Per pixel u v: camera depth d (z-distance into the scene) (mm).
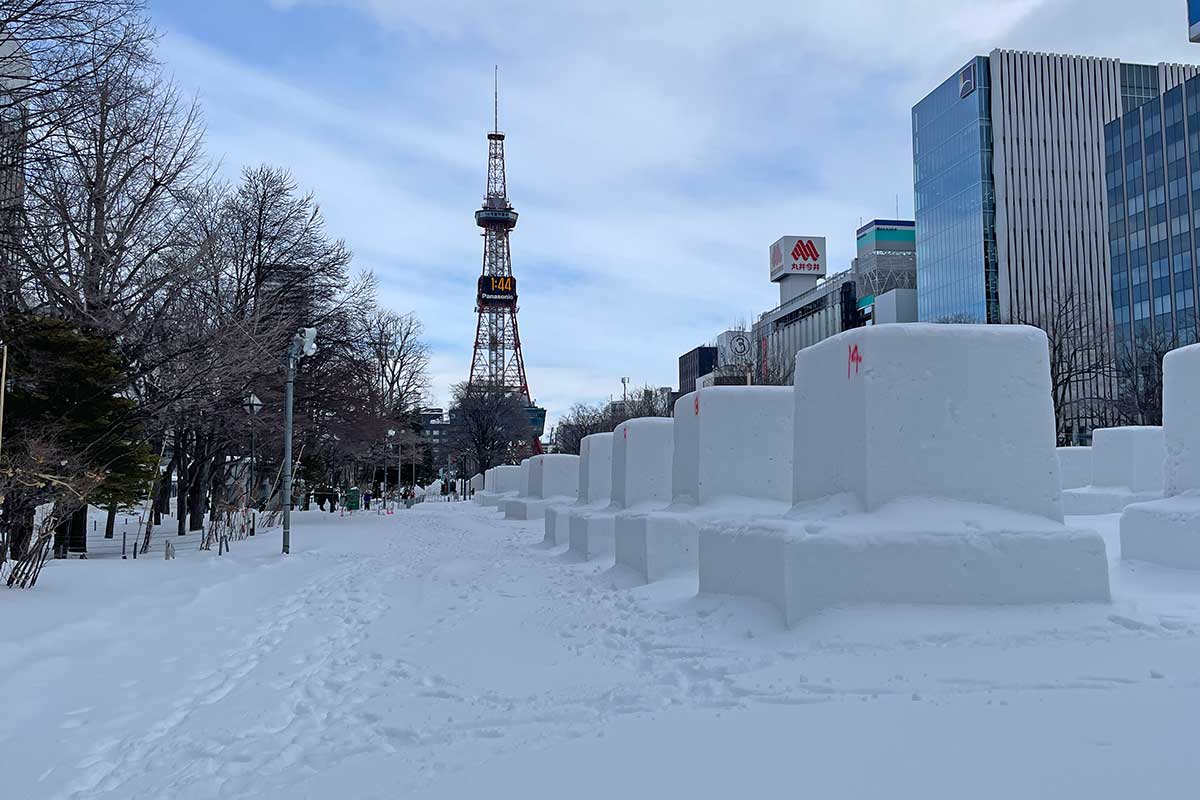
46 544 14180
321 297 36719
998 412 9188
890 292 105750
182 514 32688
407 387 63000
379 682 8828
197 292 27109
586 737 5980
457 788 5090
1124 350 50719
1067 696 5957
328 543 28062
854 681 6930
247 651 10664
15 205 18750
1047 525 8867
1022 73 93500
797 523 9305
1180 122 71188
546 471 40156
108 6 18688
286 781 5855
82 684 8750
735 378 58406
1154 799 3986
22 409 17469
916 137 104250
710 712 6375
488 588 16203
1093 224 93750
